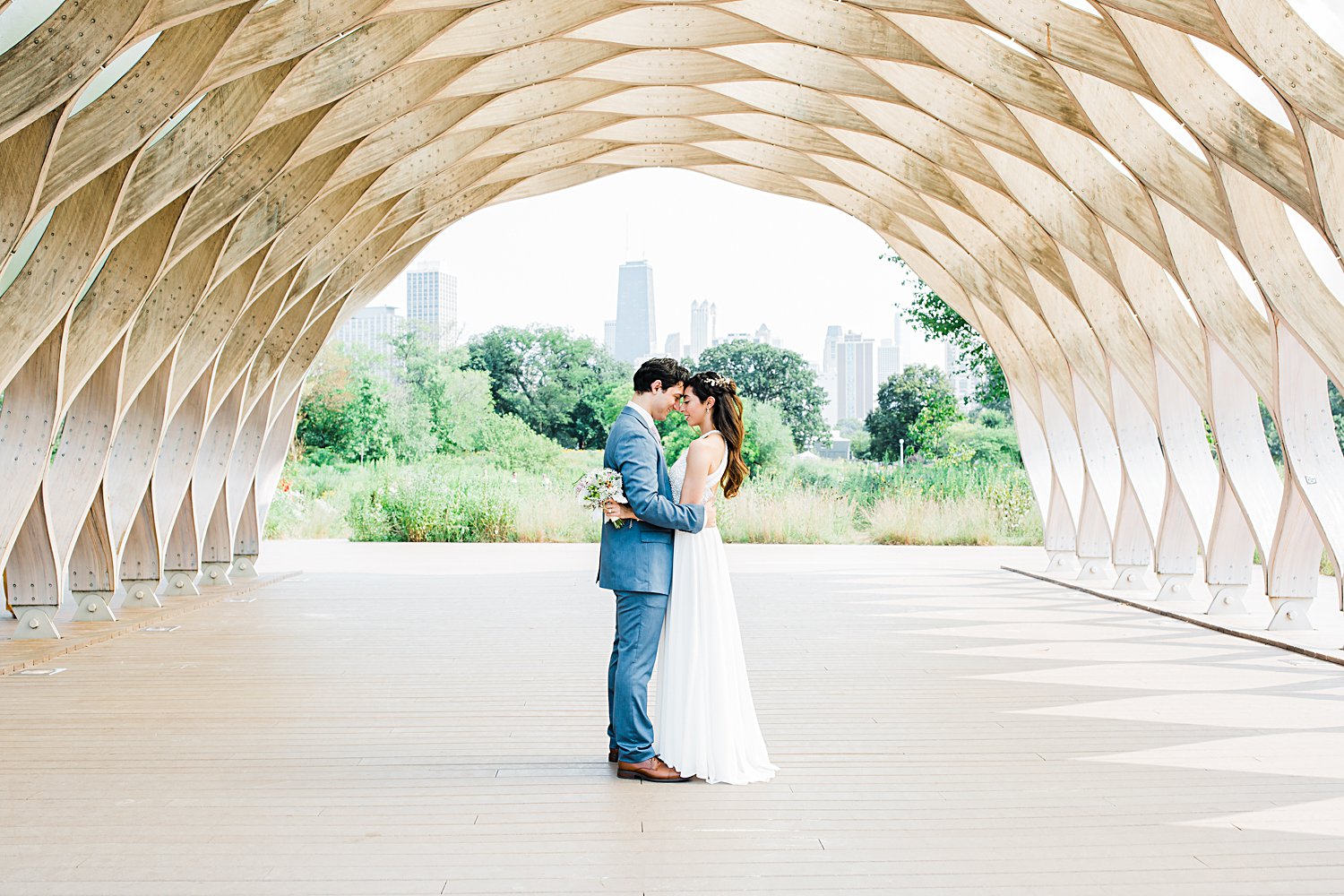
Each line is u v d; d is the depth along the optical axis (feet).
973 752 21.03
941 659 31.71
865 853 15.29
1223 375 38.91
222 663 31.07
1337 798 18.02
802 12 34.78
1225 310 36.06
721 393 19.92
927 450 118.73
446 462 123.13
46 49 22.15
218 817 16.85
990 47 33.45
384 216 46.91
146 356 36.83
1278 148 26.73
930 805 17.57
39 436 31.14
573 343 141.79
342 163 38.58
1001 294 53.26
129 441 39.47
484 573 57.47
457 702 25.70
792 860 14.99
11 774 19.34
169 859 15.01
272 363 49.19
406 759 20.43
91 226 28.63
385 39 31.32
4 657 30.71
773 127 48.03
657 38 36.83
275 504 89.30
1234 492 38.27
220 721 23.63
